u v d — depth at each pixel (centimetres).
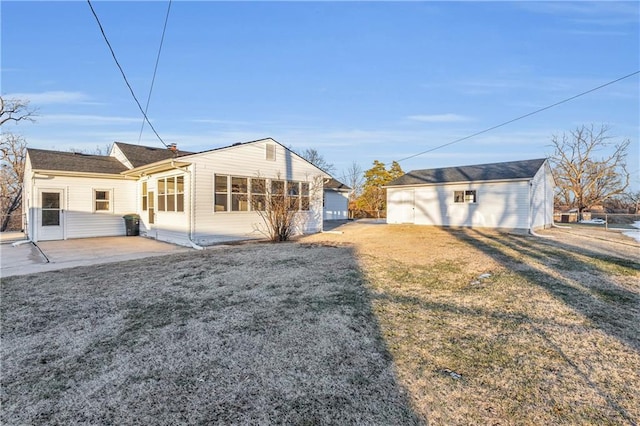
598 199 2989
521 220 1497
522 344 311
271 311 400
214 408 213
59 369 265
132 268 659
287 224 1152
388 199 2012
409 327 352
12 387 239
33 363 276
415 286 520
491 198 1590
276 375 254
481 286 521
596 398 224
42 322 369
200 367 267
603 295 469
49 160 1254
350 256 793
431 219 1811
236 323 362
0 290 499
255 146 1181
